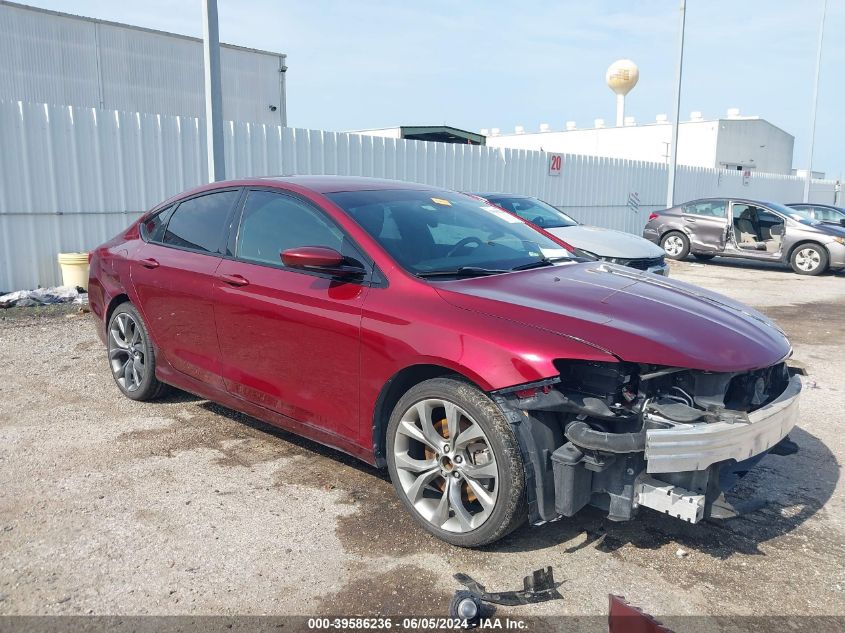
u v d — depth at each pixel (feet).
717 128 114.11
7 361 20.54
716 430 9.15
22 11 61.77
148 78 71.10
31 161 29.86
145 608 8.96
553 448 9.66
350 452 11.93
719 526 11.35
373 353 11.00
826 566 10.18
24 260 30.27
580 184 60.03
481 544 10.15
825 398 18.52
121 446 14.23
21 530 10.82
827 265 45.70
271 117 82.43
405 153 43.98
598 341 9.53
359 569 9.91
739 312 11.93
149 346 16.03
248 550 10.36
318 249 11.35
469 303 10.50
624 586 9.59
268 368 12.91
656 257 29.53
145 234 16.53
